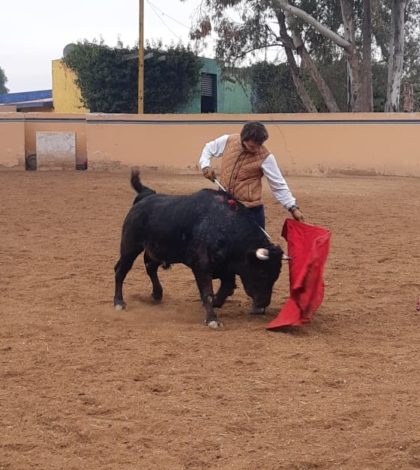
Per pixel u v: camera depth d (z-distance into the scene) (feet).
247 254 25.13
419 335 25.27
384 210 57.88
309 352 23.02
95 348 23.21
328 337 24.98
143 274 34.68
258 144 26.18
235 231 25.40
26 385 19.86
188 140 94.07
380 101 148.25
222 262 25.77
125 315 27.48
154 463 15.33
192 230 25.66
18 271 34.91
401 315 27.89
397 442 16.26
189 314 27.94
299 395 19.24
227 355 22.65
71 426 17.04
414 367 21.63
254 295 25.70
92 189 70.64
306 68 128.77
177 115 94.02
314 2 126.62
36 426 17.13
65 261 37.35
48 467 15.11
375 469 15.12
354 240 44.29
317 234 25.95
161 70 146.41
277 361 22.11
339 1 120.47
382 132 89.56
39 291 31.01
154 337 24.47
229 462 15.39
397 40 114.11
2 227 48.39
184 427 17.06
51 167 95.86
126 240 27.71
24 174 88.89
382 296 30.81
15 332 24.89
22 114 95.14
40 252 39.70
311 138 91.56
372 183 79.77
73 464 15.25
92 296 30.30
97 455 15.69
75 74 156.56
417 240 44.27
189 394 19.24
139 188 28.37
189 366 21.53
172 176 88.43
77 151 98.07
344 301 29.96
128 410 18.08
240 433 16.84
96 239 43.91
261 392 19.45
